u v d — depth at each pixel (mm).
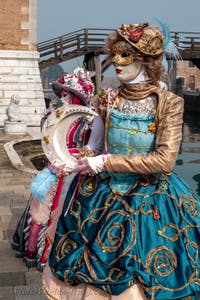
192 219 2652
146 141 2590
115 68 2639
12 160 10641
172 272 2432
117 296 2363
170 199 2643
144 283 2338
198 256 2574
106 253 2455
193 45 27656
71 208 2727
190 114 42500
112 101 2711
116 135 2646
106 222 2537
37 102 21406
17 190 7742
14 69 21297
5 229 5477
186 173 13133
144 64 2607
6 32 21172
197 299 2598
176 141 2506
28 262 4305
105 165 2506
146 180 2633
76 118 2926
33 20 21406
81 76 4082
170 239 2512
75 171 2605
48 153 2934
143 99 2629
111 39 2670
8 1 21109
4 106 21141
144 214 2535
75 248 2574
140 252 2424
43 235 4223
